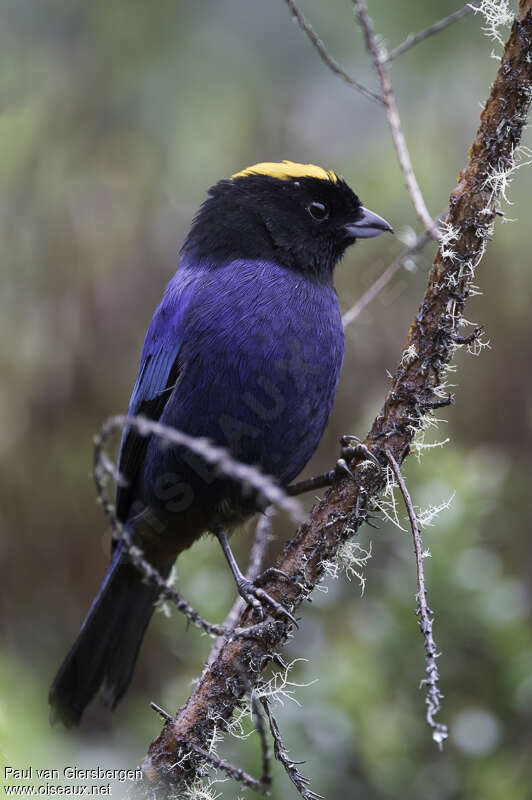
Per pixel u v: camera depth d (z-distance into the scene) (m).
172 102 14.53
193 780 6.98
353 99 14.53
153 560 9.62
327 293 9.60
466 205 6.74
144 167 14.59
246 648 7.05
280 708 10.34
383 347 13.81
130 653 9.44
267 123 14.56
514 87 6.61
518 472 13.80
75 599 14.38
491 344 14.33
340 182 9.84
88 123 14.62
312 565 7.15
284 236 9.55
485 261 14.38
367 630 10.74
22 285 14.34
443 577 10.56
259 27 14.41
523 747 10.33
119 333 14.35
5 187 14.52
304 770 10.00
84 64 14.70
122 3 14.57
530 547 13.00
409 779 10.09
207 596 11.33
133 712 13.00
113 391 14.38
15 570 14.34
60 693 9.16
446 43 14.22
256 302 9.11
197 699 7.04
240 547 13.68
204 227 9.71
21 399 14.37
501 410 14.23
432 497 10.90
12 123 14.70
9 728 7.40
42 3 14.70
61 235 14.37
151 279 14.46
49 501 14.39
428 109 14.55
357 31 14.20
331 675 10.50
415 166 14.26
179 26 14.55
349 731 10.18
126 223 14.49
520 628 10.57
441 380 6.97
